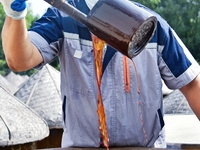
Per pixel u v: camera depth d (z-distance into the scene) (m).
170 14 21.38
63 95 1.88
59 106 5.68
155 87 1.87
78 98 1.84
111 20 1.28
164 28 1.87
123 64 1.84
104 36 1.30
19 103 4.67
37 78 6.10
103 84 1.84
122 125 1.83
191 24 21.39
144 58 1.87
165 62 1.89
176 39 1.92
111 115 1.83
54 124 5.45
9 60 1.60
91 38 1.84
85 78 1.82
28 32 1.74
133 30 1.26
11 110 4.44
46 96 5.82
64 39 1.83
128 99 1.84
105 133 1.82
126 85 1.84
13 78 13.69
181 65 1.88
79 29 1.83
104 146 1.84
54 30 1.79
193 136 4.14
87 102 1.84
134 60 1.85
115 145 1.86
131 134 1.85
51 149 1.83
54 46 1.80
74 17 1.33
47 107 5.65
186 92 1.95
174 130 4.45
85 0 1.74
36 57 1.69
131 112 1.85
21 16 1.41
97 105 1.83
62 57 1.86
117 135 1.84
